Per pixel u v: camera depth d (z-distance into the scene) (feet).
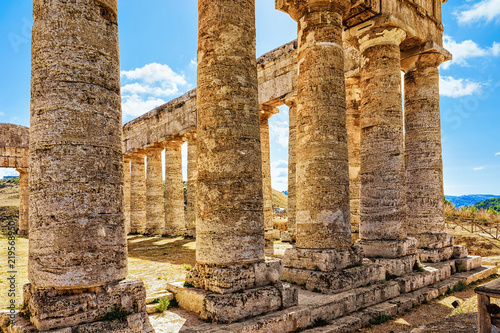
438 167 45.50
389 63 39.91
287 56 62.03
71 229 19.85
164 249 61.21
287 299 25.81
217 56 27.07
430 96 46.16
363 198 40.16
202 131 27.17
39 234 19.94
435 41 46.47
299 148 34.71
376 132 39.32
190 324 23.07
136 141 100.68
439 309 31.37
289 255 34.14
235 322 22.84
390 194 38.37
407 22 41.93
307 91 34.24
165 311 25.98
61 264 19.58
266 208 69.62
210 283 25.32
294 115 63.21
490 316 17.20
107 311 20.11
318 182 32.91
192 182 83.10
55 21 20.62
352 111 56.59
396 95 39.70
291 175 63.87
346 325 25.57
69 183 20.03
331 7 34.42
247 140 26.96
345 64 55.42
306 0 34.45
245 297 23.75
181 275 38.42
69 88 20.47
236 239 25.62
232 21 27.48
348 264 32.32
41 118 20.39
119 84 23.03
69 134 20.27
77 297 19.63
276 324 23.39
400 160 38.91
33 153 20.61
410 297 32.42
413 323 27.81
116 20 23.08
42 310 18.69
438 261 42.68
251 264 25.88
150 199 93.35
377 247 37.86
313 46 34.30
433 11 47.21
